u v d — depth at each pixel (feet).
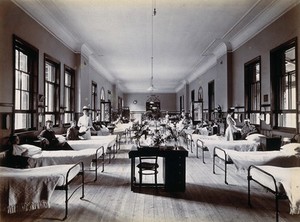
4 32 16.12
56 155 16.94
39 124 21.68
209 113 44.55
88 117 30.68
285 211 12.76
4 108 16.08
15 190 11.50
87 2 20.24
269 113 22.67
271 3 20.07
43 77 22.62
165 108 94.32
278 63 21.91
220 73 35.88
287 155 16.21
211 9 21.62
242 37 28.30
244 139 24.80
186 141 37.29
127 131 46.16
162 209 13.01
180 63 45.03
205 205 13.57
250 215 12.26
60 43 27.32
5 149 16.10
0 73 15.70
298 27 17.99
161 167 22.82
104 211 12.73
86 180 18.51
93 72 43.65
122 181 18.26
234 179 18.84
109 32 27.66
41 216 12.11
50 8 21.13
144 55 38.83
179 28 26.43
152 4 20.63
